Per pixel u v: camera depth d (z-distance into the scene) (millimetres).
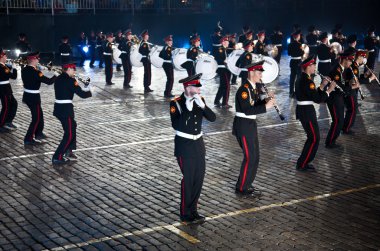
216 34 20703
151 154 11414
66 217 8055
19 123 14469
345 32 34906
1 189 9297
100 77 23344
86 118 14977
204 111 7785
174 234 7418
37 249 6980
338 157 11211
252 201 8680
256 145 8898
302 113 10078
